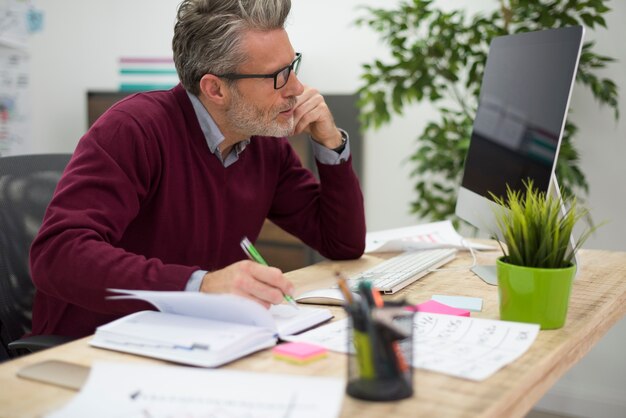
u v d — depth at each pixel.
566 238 0.98
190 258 1.41
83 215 1.13
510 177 1.35
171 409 0.67
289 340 0.92
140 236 1.35
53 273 1.07
